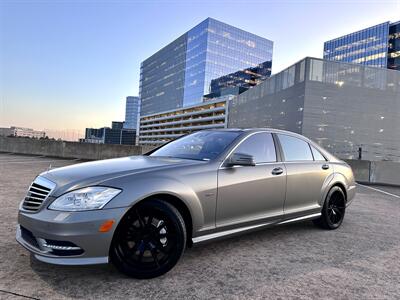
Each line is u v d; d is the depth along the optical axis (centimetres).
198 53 13800
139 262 297
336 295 285
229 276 315
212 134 437
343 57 12738
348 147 3191
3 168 1070
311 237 461
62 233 264
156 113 17438
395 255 398
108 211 276
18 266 312
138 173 306
